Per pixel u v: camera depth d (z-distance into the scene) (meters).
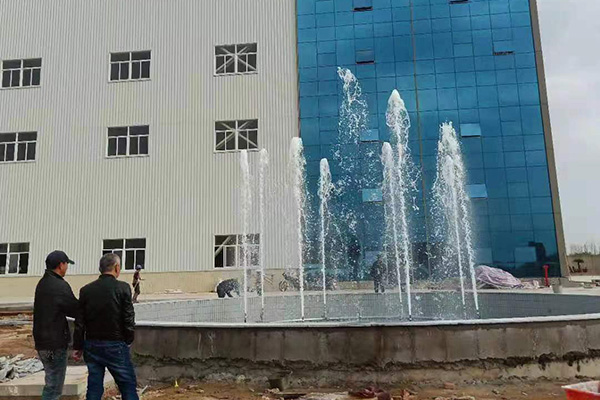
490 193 23.50
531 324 5.98
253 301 11.97
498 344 5.91
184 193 23.77
